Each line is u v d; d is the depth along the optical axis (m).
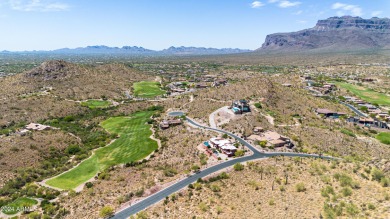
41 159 116.75
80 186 96.75
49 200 86.56
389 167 74.38
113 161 115.50
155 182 87.50
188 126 147.75
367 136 146.12
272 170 85.06
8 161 109.19
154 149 125.31
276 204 63.03
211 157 105.69
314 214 56.34
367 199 58.59
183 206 69.38
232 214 61.94
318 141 127.00
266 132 132.25
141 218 66.19
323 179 72.38
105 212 70.12
